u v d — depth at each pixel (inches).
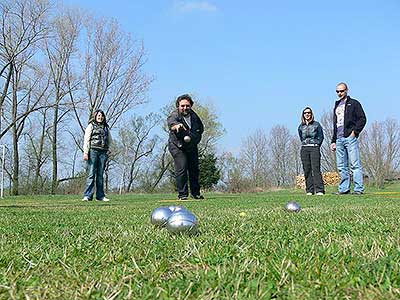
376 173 1405.0
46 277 79.9
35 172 1498.5
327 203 306.2
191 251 101.3
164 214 159.2
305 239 117.2
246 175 1621.6
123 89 1464.1
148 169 1732.3
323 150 1553.9
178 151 441.1
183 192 444.8
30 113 1376.7
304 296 63.8
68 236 138.3
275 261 85.4
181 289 68.2
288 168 1727.4
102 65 1429.6
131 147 1701.5
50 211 283.0
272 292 65.6
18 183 1450.5
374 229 136.4
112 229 157.9
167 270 85.4
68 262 93.1
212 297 63.9
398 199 352.5
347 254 90.9
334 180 1250.0
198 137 441.1
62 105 1381.6
